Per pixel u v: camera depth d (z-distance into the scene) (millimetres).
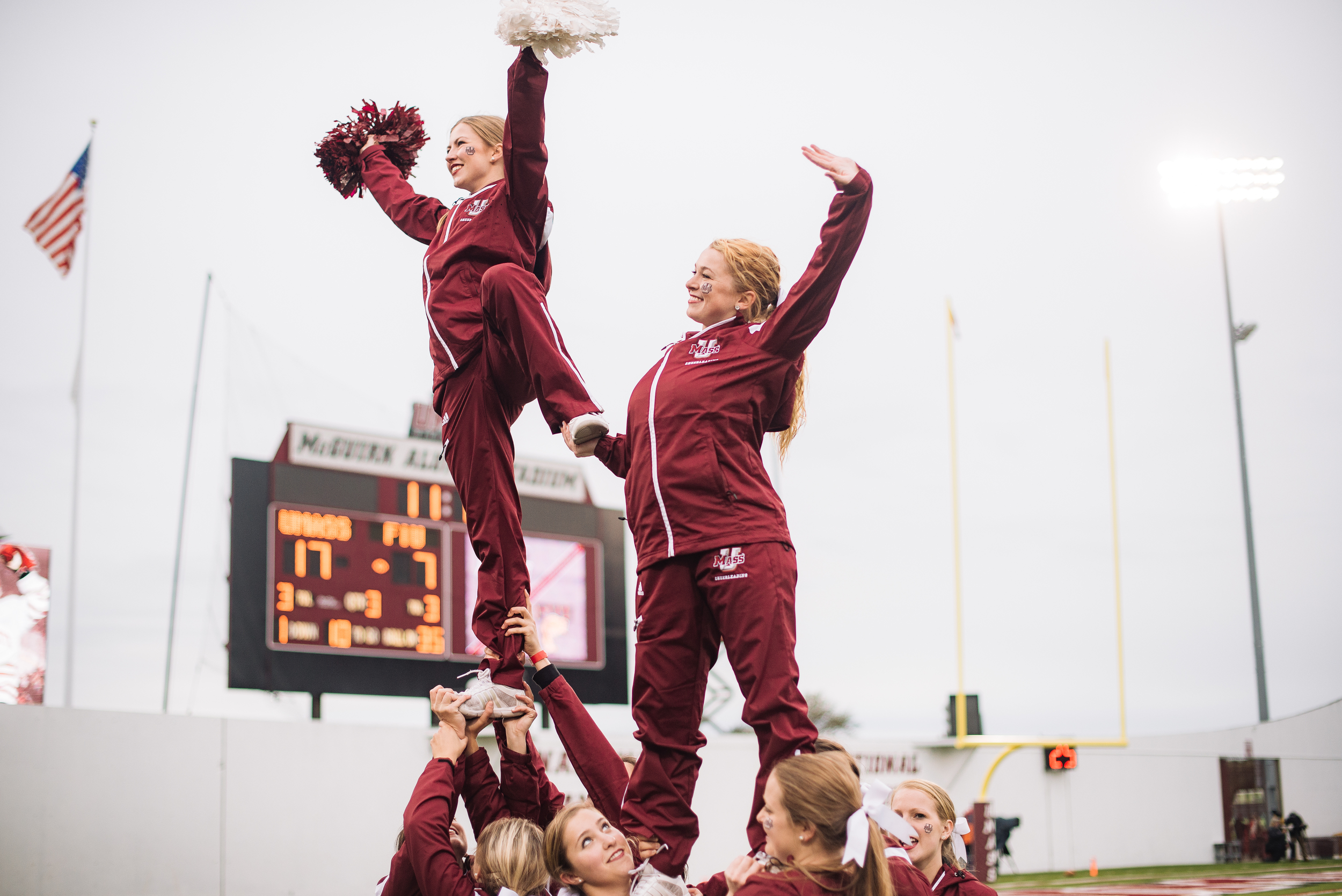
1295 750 27281
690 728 3443
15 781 12109
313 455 18812
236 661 17391
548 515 21141
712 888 3721
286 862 13844
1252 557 29562
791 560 3334
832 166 3215
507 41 3486
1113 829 24109
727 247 3580
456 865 3385
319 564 18438
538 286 3686
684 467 3334
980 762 22562
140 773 12938
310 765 14258
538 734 16344
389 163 4445
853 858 2707
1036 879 21359
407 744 15188
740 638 3250
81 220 20453
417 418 20328
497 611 3730
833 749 3393
